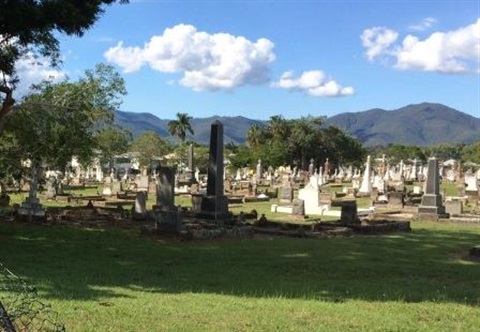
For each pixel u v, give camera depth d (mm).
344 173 88125
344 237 21172
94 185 61125
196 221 23016
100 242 17766
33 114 23703
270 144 111688
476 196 45844
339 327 8000
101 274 12164
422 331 8008
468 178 61844
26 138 24375
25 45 18000
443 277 13328
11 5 15391
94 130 30719
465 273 13938
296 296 10492
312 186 32719
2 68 18625
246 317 8336
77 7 16562
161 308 8688
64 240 17984
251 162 102250
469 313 9359
